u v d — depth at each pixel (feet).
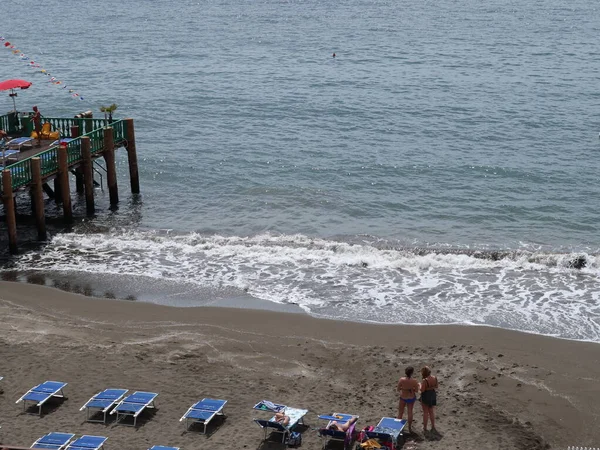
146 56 271.49
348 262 93.09
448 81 215.92
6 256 95.61
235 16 423.64
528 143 151.94
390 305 81.10
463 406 59.98
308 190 123.75
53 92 203.62
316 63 250.57
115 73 235.20
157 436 55.67
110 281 87.86
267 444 54.65
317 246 99.55
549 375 65.51
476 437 55.72
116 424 57.21
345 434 53.42
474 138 155.84
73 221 108.99
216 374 65.21
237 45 298.76
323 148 148.66
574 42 295.28
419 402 60.59
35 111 115.03
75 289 85.56
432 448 54.19
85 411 58.95
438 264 92.12
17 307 80.23
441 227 108.58
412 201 119.24
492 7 451.94
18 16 447.83
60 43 314.35
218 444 54.70
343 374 65.92
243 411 59.21
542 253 96.78
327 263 93.09
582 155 143.33
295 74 229.45
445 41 303.27
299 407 59.67
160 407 59.62
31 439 55.21
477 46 287.69
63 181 104.12
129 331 74.23
